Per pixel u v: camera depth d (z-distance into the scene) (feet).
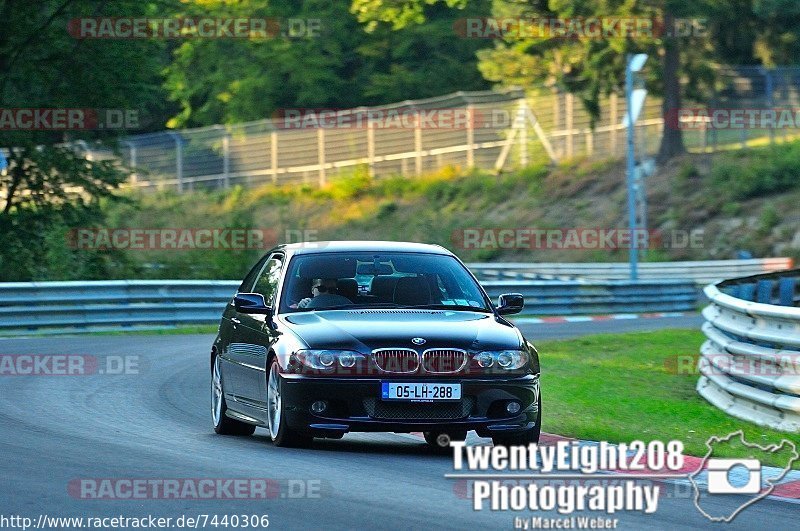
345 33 526.16
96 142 321.11
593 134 467.11
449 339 84.89
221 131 511.81
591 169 453.99
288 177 510.99
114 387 132.77
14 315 204.54
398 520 61.77
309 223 471.62
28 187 312.50
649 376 145.89
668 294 291.58
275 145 514.27
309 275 94.48
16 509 63.57
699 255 396.37
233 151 512.22
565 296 272.51
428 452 88.12
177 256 320.09
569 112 471.62
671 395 128.26
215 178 510.58
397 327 86.02
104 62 313.94
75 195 319.27
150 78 331.36
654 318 266.36
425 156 494.18
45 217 310.04
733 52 457.27
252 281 103.09
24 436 91.56
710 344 133.49
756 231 394.52
